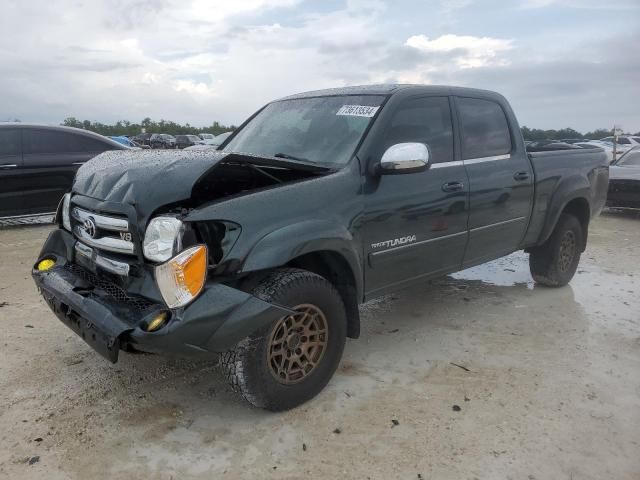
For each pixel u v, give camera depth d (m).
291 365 3.15
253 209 2.96
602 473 2.68
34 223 8.97
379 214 3.56
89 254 3.27
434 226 3.97
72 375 3.60
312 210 3.18
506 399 3.36
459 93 4.42
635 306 5.14
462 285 5.80
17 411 3.16
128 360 3.82
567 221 5.48
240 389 2.98
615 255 7.32
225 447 2.86
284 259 2.96
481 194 4.33
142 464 2.72
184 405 3.26
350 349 4.11
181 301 2.67
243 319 2.78
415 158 3.39
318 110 4.14
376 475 2.65
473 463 2.74
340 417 3.15
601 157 5.91
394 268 3.77
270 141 4.12
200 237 2.78
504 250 4.82
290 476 2.64
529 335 4.40
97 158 3.77
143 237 2.82
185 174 2.92
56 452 2.80
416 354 4.02
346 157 3.59
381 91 4.01
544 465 2.73
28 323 4.48
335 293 3.28
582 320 4.75
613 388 3.51
